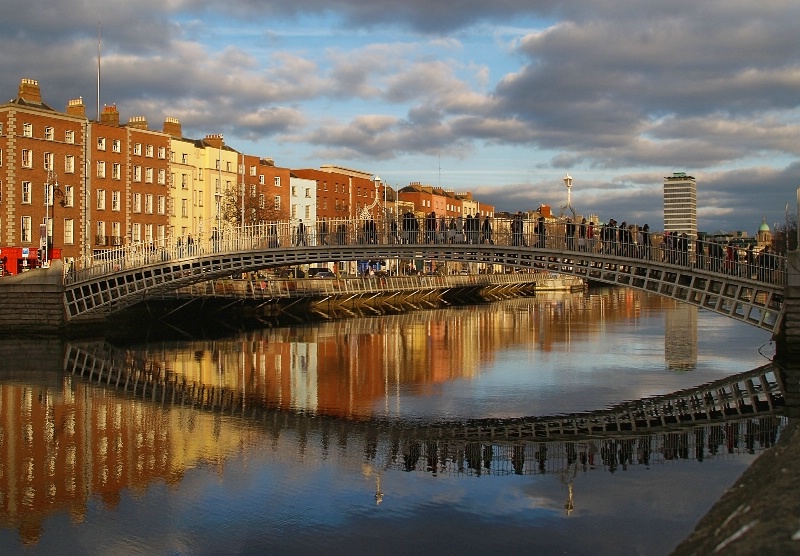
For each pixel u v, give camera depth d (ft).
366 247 145.48
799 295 109.29
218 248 163.02
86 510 51.72
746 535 22.56
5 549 44.96
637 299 362.74
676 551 25.57
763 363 121.29
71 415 82.38
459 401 91.20
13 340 155.02
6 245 213.87
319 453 66.54
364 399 93.20
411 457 65.26
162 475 59.67
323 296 253.24
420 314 252.42
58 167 229.25
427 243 140.26
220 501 53.47
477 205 550.77
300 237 157.17
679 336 171.32
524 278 414.41
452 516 50.37
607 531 47.37
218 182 297.33
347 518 50.06
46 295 159.43
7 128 215.72
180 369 119.55
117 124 257.96
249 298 219.20
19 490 55.83
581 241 126.62
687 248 122.93
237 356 136.77
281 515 50.72
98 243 241.76
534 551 44.39
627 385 101.45
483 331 186.39
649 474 59.41
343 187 381.60
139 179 260.21
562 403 89.25
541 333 179.93
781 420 78.28
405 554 44.14
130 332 180.14
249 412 84.99
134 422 79.15
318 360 131.23
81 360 127.65
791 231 228.02
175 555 44.16
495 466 62.23
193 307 212.64
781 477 28.04
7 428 75.72
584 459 64.18
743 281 113.80
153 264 162.61
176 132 286.46
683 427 75.87
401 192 472.44
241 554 44.21
